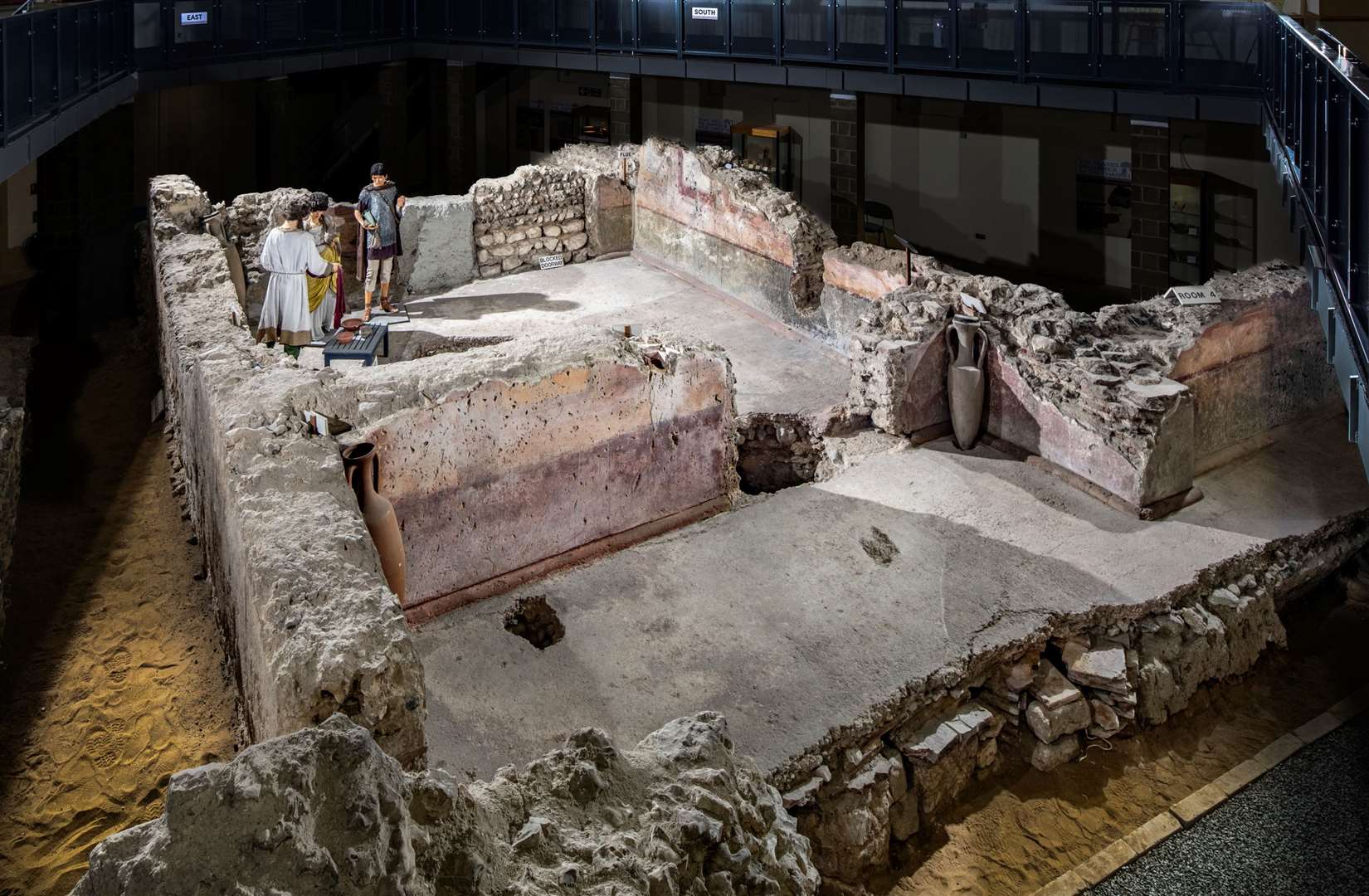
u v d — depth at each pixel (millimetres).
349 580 4586
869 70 15219
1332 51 6203
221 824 2490
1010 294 9141
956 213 19281
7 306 14742
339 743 2705
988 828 6180
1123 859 5898
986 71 14000
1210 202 15547
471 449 6809
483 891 2770
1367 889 5613
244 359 7203
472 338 12070
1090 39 13117
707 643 6637
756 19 16453
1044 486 8391
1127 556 7508
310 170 22422
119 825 5781
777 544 7598
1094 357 8406
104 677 6914
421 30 20109
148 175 18953
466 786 3254
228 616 6539
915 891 5816
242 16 17203
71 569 8148
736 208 12602
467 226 13898
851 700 6141
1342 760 6574
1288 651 7676
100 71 13688
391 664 4168
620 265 14703
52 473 9703
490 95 22328
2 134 9805
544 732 5938
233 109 20062
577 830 3148
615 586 7172
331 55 18906
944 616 6840
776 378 10953
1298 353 9289
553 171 14477
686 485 7918
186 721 6480
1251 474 8727
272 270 10805
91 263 15797
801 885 3488
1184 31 12398
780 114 19750
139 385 11836
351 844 2545
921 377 9102
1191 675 7027
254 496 5242
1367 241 5039
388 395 6547
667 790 3365
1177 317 8680
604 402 7324
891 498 8211
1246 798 6293
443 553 6844
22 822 5805
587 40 18219
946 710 6453
